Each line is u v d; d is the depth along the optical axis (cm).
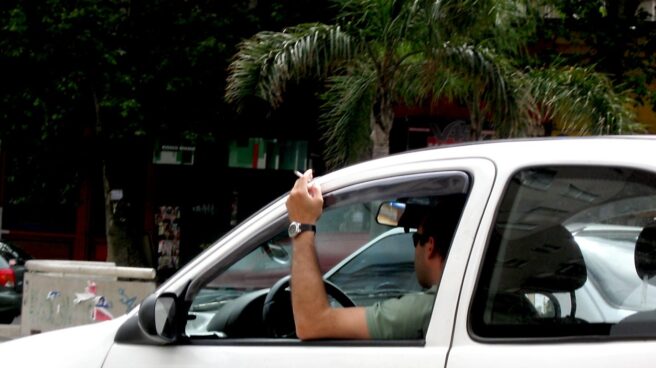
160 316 354
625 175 303
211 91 1802
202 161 2147
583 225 316
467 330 305
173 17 1761
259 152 2083
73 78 1712
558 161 314
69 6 1706
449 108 1942
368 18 1211
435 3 1148
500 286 309
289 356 335
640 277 313
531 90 1215
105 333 376
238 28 1795
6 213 2380
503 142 336
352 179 351
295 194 350
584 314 307
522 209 316
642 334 288
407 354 313
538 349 294
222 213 2223
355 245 409
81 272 1185
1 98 1784
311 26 1230
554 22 1727
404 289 412
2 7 1745
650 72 1720
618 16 1725
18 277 1584
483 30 1191
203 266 363
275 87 1215
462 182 328
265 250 378
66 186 2084
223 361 346
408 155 350
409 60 1241
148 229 2217
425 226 343
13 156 2077
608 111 1212
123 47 1741
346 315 334
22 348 393
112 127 1750
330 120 1334
